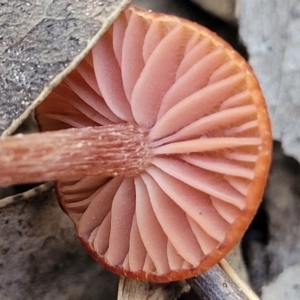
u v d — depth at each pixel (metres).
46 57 0.09
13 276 0.10
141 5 0.11
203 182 0.09
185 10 0.11
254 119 0.08
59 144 0.08
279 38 0.10
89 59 0.09
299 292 0.10
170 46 0.09
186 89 0.09
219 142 0.08
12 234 0.10
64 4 0.09
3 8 0.09
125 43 0.09
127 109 0.09
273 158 0.11
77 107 0.10
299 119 0.10
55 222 0.10
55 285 0.10
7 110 0.09
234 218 0.08
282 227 0.11
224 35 0.11
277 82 0.10
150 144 0.09
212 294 0.09
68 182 0.10
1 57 0.09
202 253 0.09
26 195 0.10
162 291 0.10
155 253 0.09
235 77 0.08
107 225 0.10
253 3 0.10
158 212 0.09
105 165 0.09
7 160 0.08
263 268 0.11
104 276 0.11
